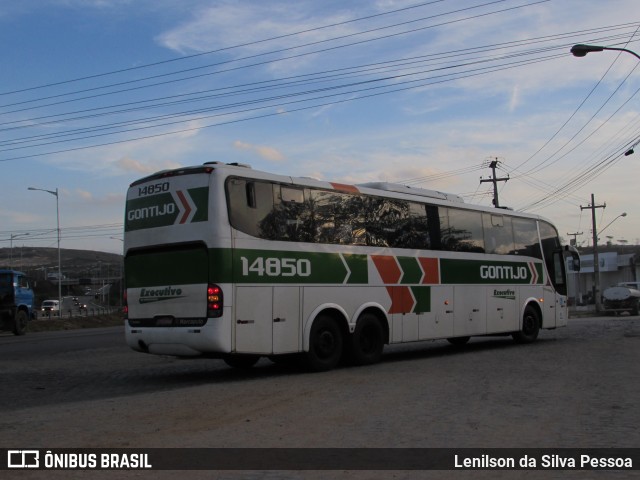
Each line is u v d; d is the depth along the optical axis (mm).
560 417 7914
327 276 12688
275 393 9906
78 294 134375
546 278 19188
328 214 12906
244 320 11148
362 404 8836
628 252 88938
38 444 6805
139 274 12047
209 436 7066
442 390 9961
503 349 16969
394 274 14211
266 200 11797
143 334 11766
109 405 9188
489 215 17266
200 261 11094
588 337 20516
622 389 9914
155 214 11820
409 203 14852
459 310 15867
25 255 168750
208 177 11180
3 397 10273
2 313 31719
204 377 12398
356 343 13188
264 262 11562
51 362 16219
